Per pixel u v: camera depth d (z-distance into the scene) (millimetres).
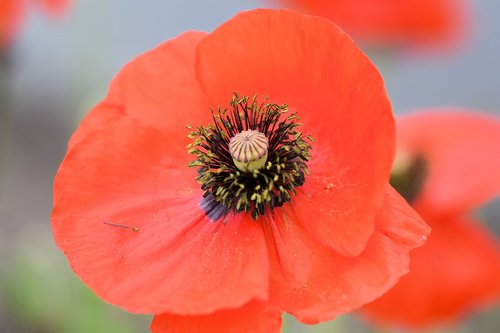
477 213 477
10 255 533
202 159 282
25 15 463
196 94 289
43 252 461
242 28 274
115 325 424
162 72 291
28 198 593
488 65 674
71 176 278
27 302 438
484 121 385
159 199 283
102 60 487
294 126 276
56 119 652
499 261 360
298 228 273
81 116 407
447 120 384
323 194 271
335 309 254
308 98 277
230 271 267
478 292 354
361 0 400
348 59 257
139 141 286
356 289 256
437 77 671
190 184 287
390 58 416
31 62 676
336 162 271
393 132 245
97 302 421
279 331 257
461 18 421
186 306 251
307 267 266
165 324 261
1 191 506
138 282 267
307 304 258
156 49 292
